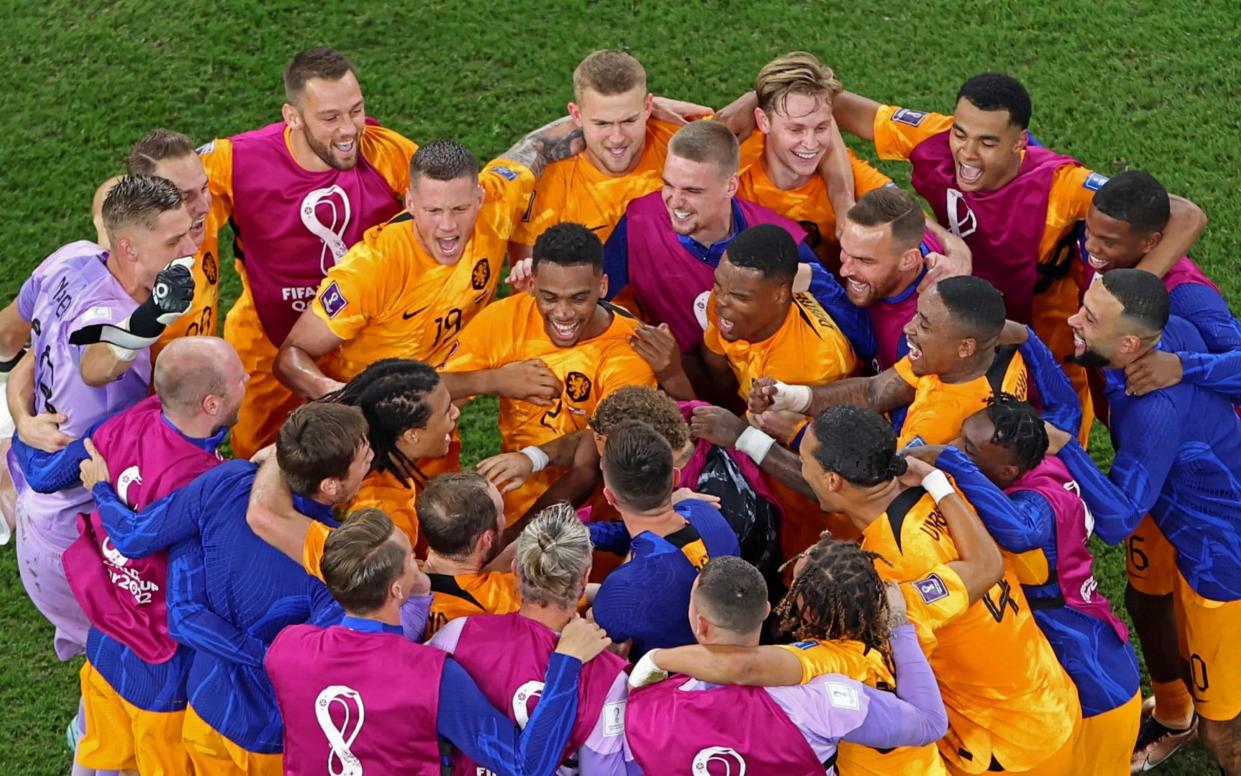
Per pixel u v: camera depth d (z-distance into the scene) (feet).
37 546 57.00
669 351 58.70
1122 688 52.47
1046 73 101.24
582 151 67.21
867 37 103.55
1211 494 57.31
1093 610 52.47
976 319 51.47
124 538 49.85
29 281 57.77
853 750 46.26
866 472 47.42
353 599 43.73
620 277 66.13
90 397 54.70
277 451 48.03
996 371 53.98
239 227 67.67
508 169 65.00
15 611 70.95
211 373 50.24
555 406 58.59
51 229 89.71
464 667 44.29
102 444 52.37
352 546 43.55
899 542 47.62
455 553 47.26
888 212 56.13
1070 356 64.39
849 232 56.85
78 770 58.34
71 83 98.73
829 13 105.40
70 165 93.66
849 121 70.69
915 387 55.62
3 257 88.17
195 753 51.93
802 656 43.57
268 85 98.78
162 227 52.90
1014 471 50.29
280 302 69.56
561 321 56.13
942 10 105.81
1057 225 64.69
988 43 103.35
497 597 47.91
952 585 46.24
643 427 47.37
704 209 60.23
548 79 100.01
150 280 54.13
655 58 101.45
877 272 57.21
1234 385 55.16
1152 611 63.16
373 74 99.81
